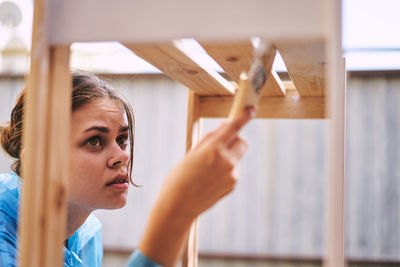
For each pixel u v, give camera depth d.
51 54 0.54
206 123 4.47
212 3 0.50
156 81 4.59
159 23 0.52
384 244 4.07
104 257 4.49
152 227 0.53
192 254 1.12
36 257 0.52
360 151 4.16
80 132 0.88
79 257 1.24
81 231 1.22
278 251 4.25
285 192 4.27
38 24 0.53
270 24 0.49
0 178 1.03
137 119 4.58
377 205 4.10
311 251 4.18
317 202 4.21
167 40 0.51
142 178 4.53
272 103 1.15
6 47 3.43
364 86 4.19
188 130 1.11
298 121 4.29
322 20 0.48
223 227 4.36
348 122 4.19
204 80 0.93
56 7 0.54
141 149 4.56
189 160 0.52
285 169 4.29
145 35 0.52
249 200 4.33
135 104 4.59
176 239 0.54
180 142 4.52
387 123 4.14
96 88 0.94
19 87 4.46
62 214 0.54
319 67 0.81
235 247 4.32
